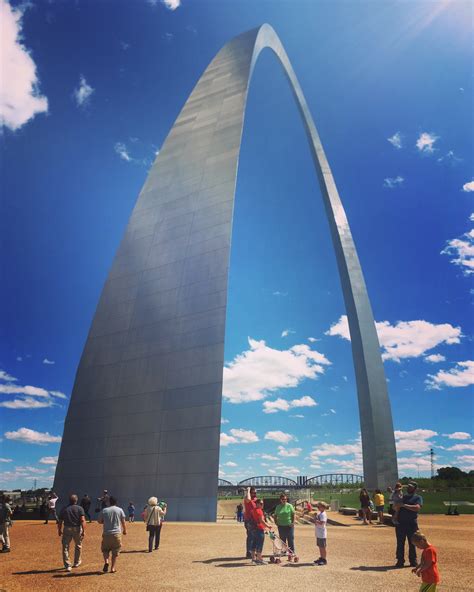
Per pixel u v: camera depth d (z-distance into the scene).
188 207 37.50
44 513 32.66
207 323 31.66
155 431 30.50
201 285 33.25
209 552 14.19
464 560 12.70
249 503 12.46
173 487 28.44
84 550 15.19
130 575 10.63
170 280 34.97
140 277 36.66
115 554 11.16
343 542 16.77
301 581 9.79
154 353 32.97
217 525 24.19
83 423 33.78
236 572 10.85
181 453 29.00
